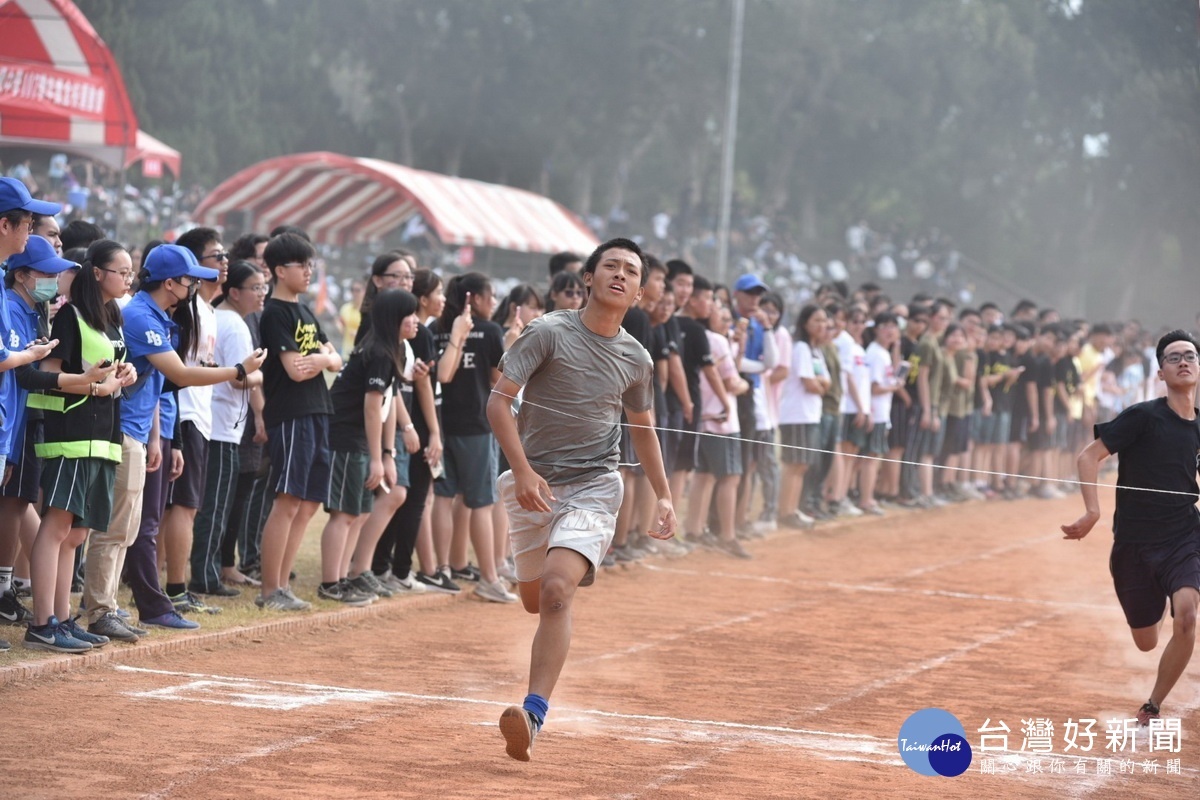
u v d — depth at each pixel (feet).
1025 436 112.88
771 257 485.56
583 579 53.93
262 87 428.56
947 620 83.66
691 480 80.59
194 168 377.71
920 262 487.20
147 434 70.28
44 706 57.16
